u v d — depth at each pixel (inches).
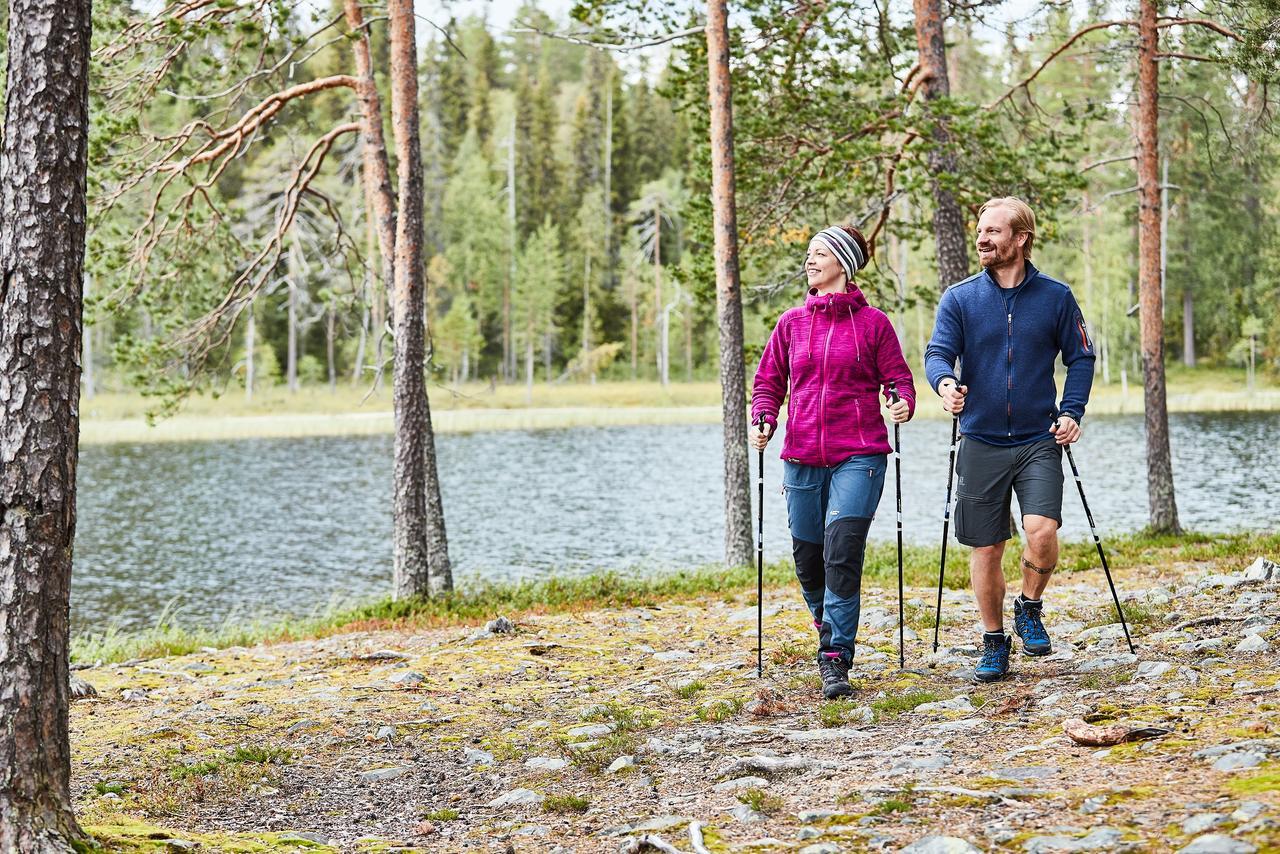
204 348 540.7
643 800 163.5
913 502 995.3
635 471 1315.2
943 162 550.9
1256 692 174.9
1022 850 116.0
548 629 376.5
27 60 136.6
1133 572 416.8
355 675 307.3
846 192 605.0
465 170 3058.6
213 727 240.7
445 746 217.0
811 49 592.7
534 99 3452.3
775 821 141.3
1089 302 2413.9
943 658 250.8
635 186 3511.3
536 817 162.4
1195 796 123.9
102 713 264.7
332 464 1443.2
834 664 221.6
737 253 550.6
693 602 430.3
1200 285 2384.4
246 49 488.7
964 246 559.2
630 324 3248.0
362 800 182.1
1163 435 574.9
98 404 2233.0
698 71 609.3
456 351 2819.9
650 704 240.5
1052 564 216.1
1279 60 510.3
